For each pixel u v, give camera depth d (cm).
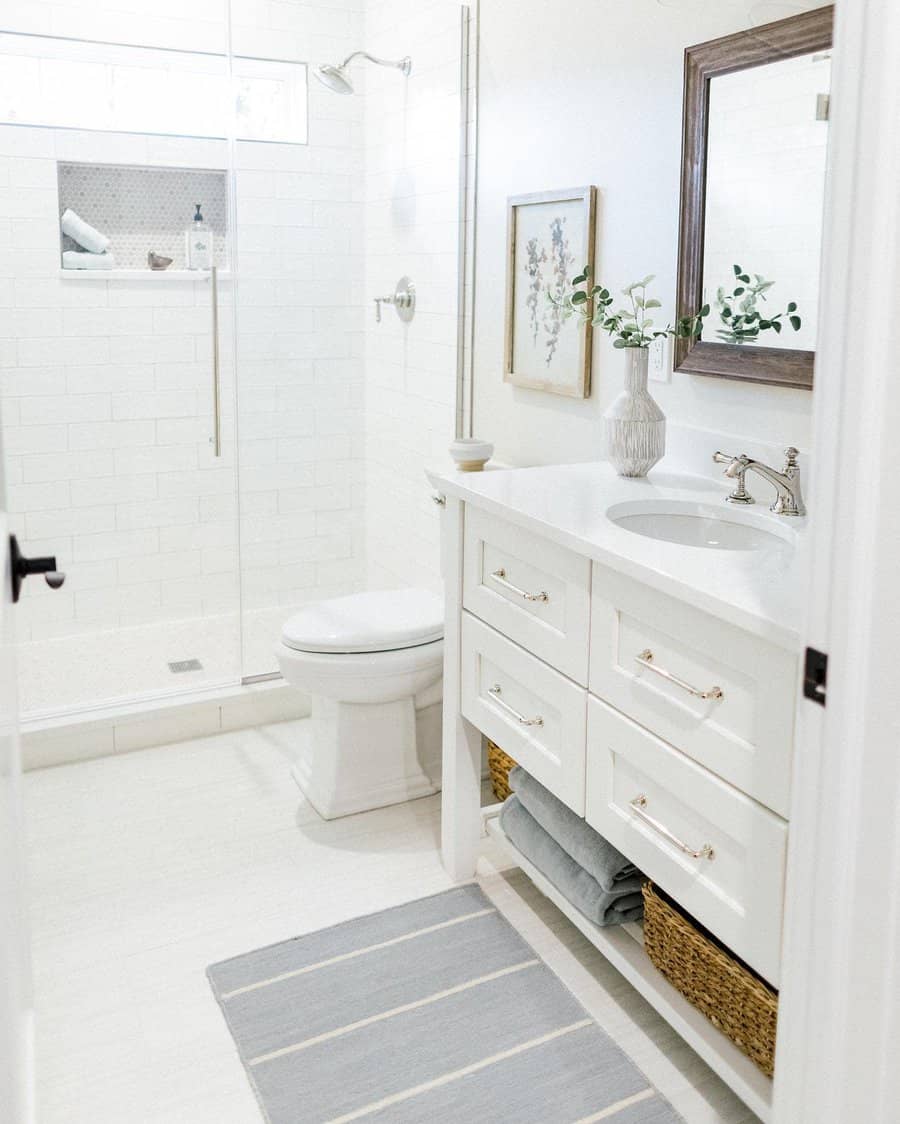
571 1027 187
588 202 240
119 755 299
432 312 312
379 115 324
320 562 344
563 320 256
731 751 141
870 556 99
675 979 172
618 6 227
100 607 332
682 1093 172
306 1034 186
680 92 211
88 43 302
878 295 94
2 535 104
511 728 203
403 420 335
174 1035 186
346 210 327
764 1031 150
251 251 319
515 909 225
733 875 144
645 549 160
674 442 223
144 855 246
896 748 101
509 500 194
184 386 328
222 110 320
